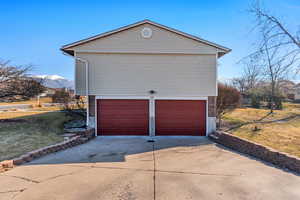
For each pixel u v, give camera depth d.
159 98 10.18
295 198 3.82
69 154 6.78
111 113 10.15
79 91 10.09
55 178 4.70
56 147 7.06
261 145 6.42
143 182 4.50
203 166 5.63
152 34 9.95
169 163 5.89
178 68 10.12
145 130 10.23
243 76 25.28
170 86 10.16
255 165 5.71
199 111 10.27
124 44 9.94
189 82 10.16
